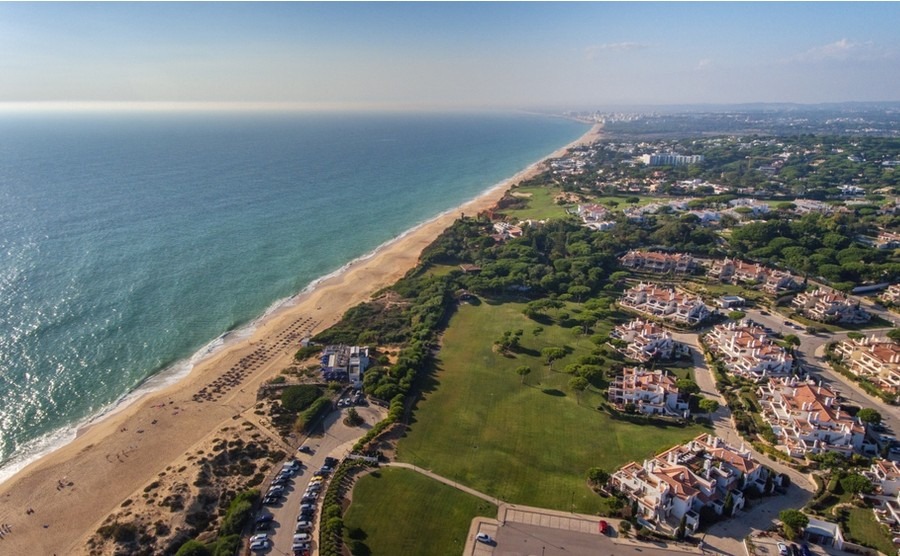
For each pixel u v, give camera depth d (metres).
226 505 107.94
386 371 157.38
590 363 161.12
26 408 142.88
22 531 103.00
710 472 110.19
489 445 127.62
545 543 98.75
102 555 96.19
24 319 183.75
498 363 167.12
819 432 127.06
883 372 154.25
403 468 118.62
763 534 101.44
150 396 149.12
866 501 109.00
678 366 165.38
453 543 98.50
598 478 112.38
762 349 161.25
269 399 145.12
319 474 116.31
